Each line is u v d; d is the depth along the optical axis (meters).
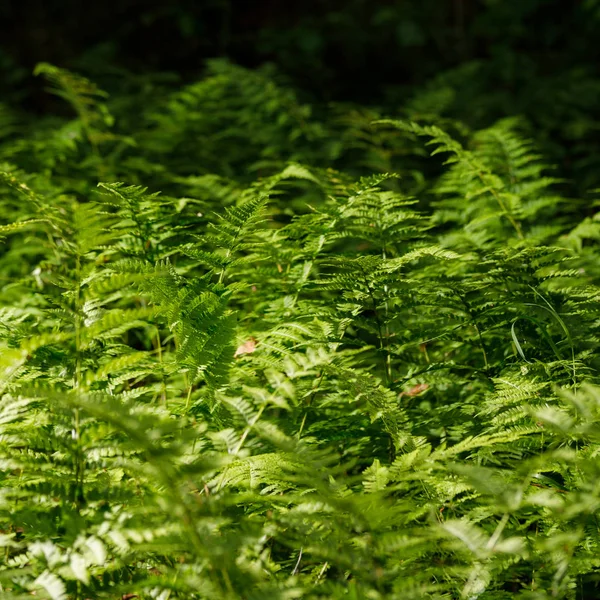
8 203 4.62
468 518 2.21
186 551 1.84
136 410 2.12
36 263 4.71
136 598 2.25
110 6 11.29
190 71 11.06
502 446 2.53
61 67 10.88
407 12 11.05
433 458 2.27
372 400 2.45
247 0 11.61
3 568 2.01
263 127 6.67
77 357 2.23
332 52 10.69
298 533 1.93
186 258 3.74
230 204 4.52
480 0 11.44
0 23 11.16
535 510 2.33
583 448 2.32
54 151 5.68
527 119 7.76
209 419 2.76
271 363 2.69
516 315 3.18
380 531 2.02
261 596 1.68
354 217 3.54
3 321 2.97
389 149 6.82
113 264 2.84
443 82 8.71
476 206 4.40
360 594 1.78
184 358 2.63
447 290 3.13
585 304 3.22
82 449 1.98
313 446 2.70
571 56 10.23
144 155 6.36
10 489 2.02
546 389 2.71
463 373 3.42
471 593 1.94
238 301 3.70
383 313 3.35
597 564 2.04
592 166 6.84
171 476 1.88
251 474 2.28
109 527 1.82
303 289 3.28
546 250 3.12
